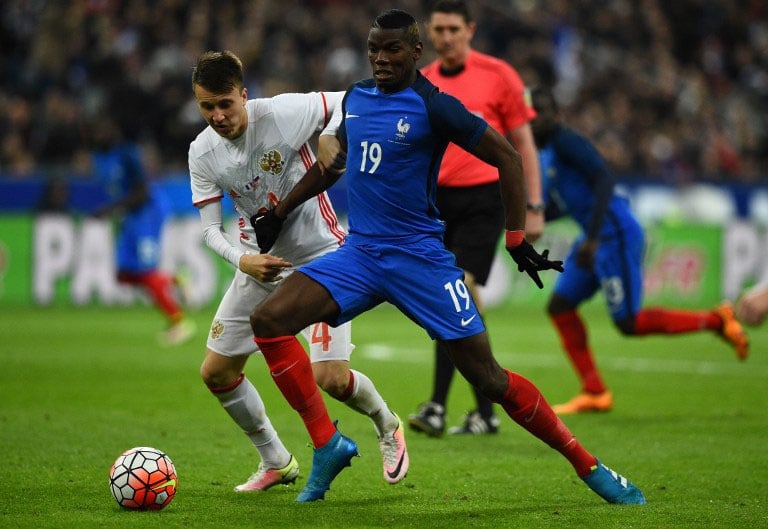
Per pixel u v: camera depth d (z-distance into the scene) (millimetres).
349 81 75312
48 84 70562
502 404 17938
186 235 61625
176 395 32281
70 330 50844
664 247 64188
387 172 17391
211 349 19203
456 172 26625
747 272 65750
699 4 92125
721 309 31547
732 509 17984
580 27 86562
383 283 17688
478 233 26734
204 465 21969
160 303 46469
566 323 30750
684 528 16500
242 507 17891
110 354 42375
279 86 72312
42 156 65562
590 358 30750
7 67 71062
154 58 72500
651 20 89312
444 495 19219
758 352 46875
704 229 65062
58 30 74562
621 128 77250
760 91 89875
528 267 17547
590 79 82938
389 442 19188
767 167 83125
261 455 19656
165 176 63344
